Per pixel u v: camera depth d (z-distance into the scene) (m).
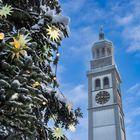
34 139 3.10
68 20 3.16
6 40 2.78
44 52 3.39
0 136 2.88
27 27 3.50
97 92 53.62
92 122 50.62
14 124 2.91
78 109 3.98
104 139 48.31
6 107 2.59
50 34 3.02
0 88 2.59
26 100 2.61
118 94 55.03
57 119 3.92
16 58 2.71
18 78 2.64
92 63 58.28
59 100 3.67
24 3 3.61
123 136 50.91
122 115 54.16
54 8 4.13
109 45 60.59
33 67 2.77
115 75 54.88
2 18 3.02
